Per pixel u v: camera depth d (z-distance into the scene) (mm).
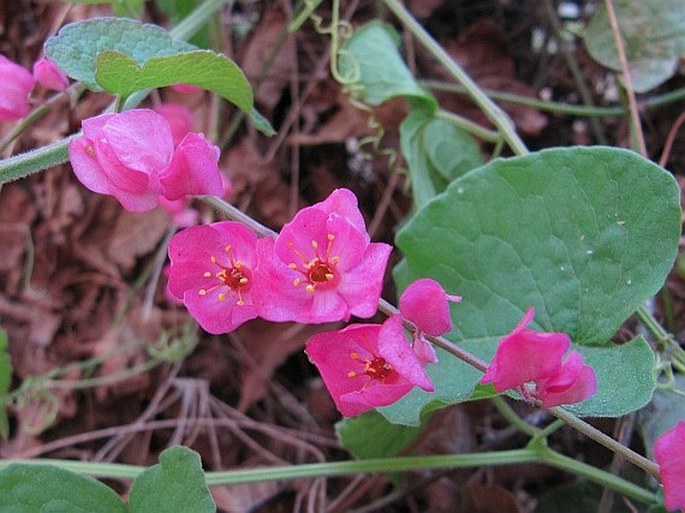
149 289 179
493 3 184
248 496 162
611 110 166
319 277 93
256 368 174
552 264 121
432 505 153
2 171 109
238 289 99
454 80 178
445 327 91
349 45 160
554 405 89
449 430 152
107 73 107
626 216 117
